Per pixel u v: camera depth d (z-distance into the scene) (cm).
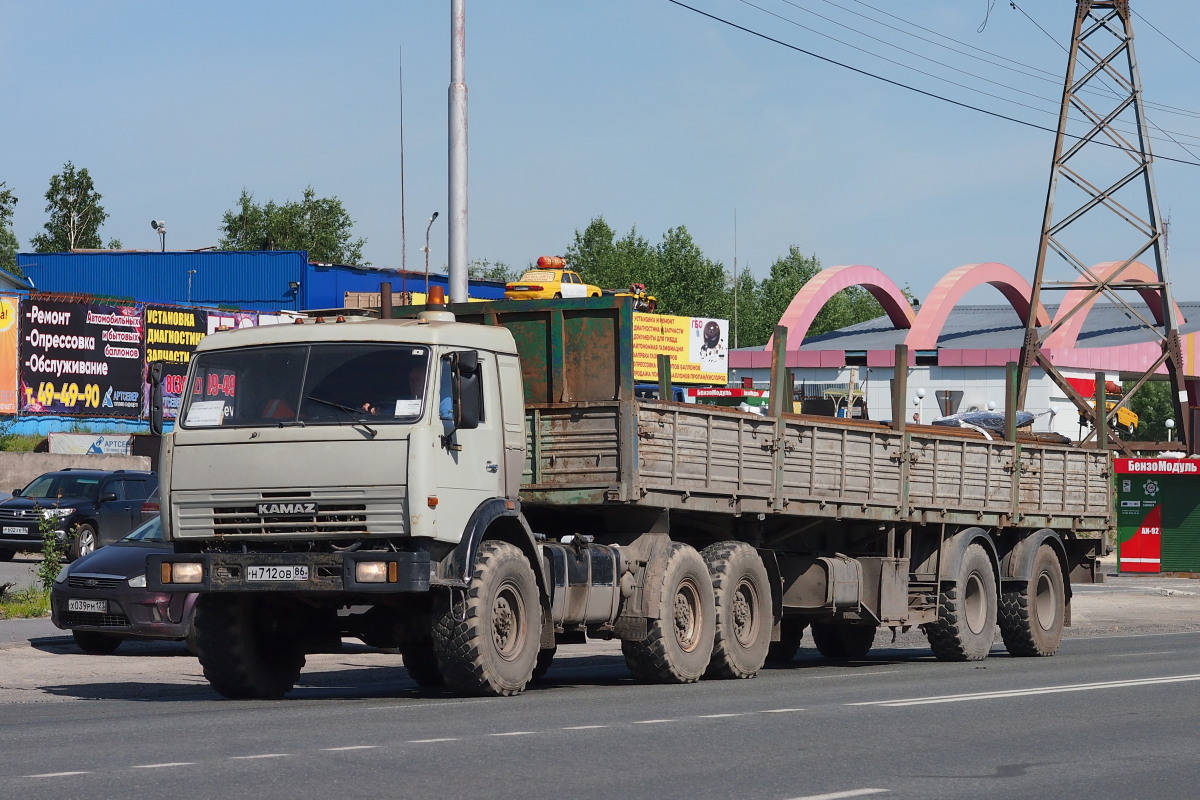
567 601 1598
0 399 5400
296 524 1409
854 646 2367
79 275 8444
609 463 1669
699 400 3400
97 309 5716
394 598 1496
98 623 2005
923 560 2241
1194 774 1027
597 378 1691
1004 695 1536
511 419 1582
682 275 13875
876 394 7838
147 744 1078
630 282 13525
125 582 1995
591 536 1767
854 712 1348
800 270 15962
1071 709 1411
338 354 1446
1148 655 2291
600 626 1688
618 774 955
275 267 8088
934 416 7700
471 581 1447
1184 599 3962
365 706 1389
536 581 1538
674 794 887
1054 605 2425
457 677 1456
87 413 5669
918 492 2173
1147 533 4972
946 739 1173
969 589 2273
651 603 1703
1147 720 1332
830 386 7931
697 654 1748
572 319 1703
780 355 1933
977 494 2303
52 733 1156
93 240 12481
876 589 2102
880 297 8606
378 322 1472
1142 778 1005
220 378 1467
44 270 8475
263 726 1199
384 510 1391
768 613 1873
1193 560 4922
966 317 9756
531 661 1510
